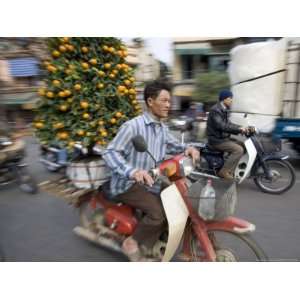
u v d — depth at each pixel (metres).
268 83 6.05
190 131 9.14
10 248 3.43
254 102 6.20
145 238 2.65
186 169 2.49
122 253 3.15
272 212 4.32
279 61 6.00
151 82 2.56
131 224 2.83
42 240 3.60
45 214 4.36
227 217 2.33
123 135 2.49
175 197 2.47
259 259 2.39
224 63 16.11
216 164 5.11
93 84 2.91
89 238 3.29
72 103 2.84
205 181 2.39
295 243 3.45
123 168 2.40
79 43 2.89
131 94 3.13
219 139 5.01
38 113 2.95
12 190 5.41
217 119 4.91
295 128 5.93
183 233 2.64
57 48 2.87
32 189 5.18
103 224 3.17
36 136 2.97
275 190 5.00
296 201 4.70
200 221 2.47
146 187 2.70
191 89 15.98
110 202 3.00
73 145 2.86
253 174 5.08
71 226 3.96
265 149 4.96
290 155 7.64
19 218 4.24
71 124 2.87
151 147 2.58
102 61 2.99
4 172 5.30
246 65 6.20
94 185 2.93
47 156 6.42
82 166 2.90
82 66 2.84
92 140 2.93
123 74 3.10
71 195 3.16
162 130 2.64
